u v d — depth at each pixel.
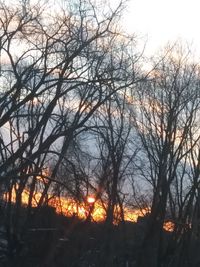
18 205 27.61
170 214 46.22
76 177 23.28
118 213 36.91
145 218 42.69
